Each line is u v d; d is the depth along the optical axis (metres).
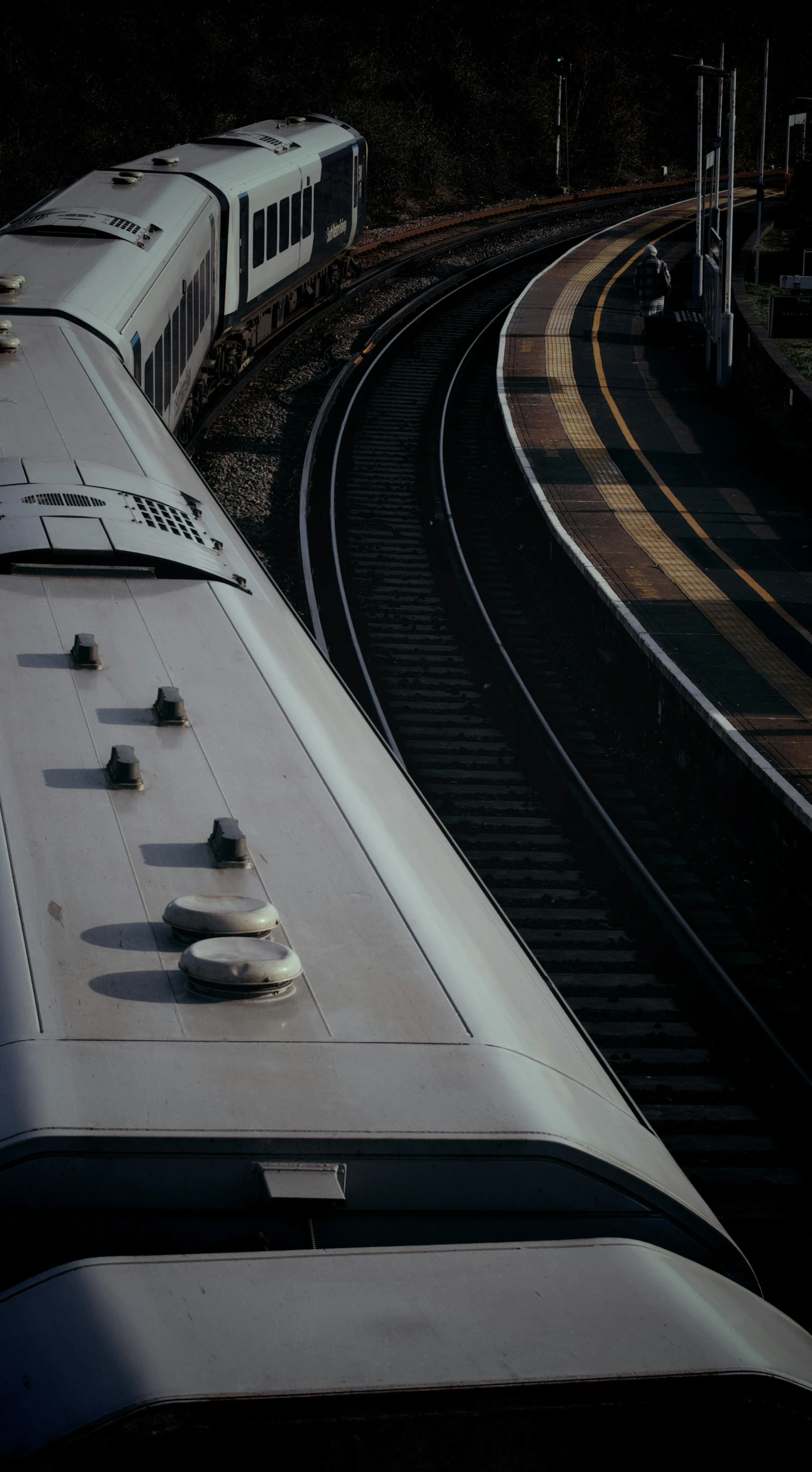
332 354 27.08
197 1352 3.18
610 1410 3.33
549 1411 3.28
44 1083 3.99
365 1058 4.39
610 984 10.12
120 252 16.11
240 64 48.72
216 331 21.84
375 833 5.93
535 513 18.89
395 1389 3.17
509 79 59.91
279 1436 3.09
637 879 11.42
